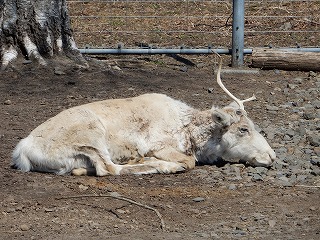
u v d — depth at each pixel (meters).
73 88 13.22
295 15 18.36
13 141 10.52
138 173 9.28
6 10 14.08
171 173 9.38
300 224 7.87
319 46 16.42
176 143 9.61
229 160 9.67
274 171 9.52
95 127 9.23
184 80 14.07
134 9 18.91
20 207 8.17
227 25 17.80
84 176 9.23
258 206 8.42
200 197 8.62
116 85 13.49
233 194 8.76
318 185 9.10
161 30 17.50
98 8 18.94
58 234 7.55
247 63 15.43
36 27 14.13
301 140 10.82
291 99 13.09
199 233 7.61
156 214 8.12
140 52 15.09
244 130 9.51
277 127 11.39
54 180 9.01
